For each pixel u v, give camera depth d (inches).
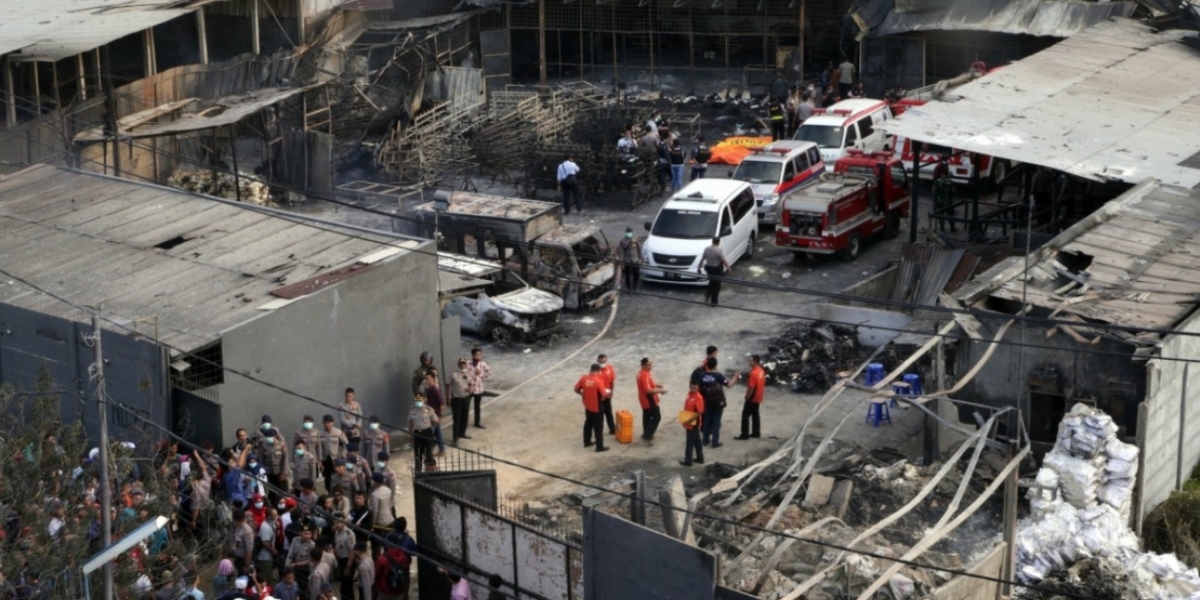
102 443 702.5
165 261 1256.2
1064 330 1016.9
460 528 919.0
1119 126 1450.5
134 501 882.8
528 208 1481.3
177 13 1721.2
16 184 1493.6
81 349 1150.3
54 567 769.6
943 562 883.4
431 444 1099.9
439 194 1477.6
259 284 1178.6
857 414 1189.7
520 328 1363.2
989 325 1050.7
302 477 1042.7
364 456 1062.4
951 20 1984.5
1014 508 863.1
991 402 1053.2
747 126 2014.0
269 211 1350.9
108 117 1596.9
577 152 1743.4
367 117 1871.3
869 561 872.9
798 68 2145.7
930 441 1057.5
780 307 1425.9
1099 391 1007.6
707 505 960.9
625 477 1096.8
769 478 1029.8
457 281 1269.7
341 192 1722.4
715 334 1374.3
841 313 1322.6
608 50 2233.0
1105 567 901.2
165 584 839.1
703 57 2215.8
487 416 1227.9
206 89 1759.4
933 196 1643.7
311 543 917.2
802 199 1509.6
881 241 1605.6
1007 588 881.5
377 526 975.6
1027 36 1972.2
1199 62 1695.4
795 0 2118.6
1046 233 1464.1
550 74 2237.9
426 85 2009.1
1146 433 977.5
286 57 1809.8
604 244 1481.3
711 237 1481.3
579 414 1226.0
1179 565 916.0
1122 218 1212.5
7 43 1593.3
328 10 1977.1
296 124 1782.7
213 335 1087.6
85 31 1644.9
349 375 1164.5
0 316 1209.4
